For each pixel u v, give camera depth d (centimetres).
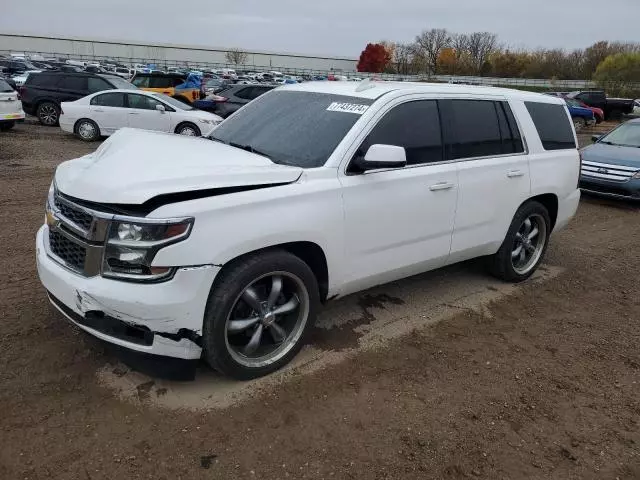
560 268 602
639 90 5869
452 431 311
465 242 457
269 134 405
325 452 287
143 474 264
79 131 1480
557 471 287
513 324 454
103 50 9656
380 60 10269
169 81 2111
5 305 420
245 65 10294
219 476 266
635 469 292
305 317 356
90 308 295
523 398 349
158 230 281
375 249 385
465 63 9475
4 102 1506
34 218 680
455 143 439
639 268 621
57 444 279
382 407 328
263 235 312
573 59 8538
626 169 927
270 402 324
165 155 336
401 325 434
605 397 357
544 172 517
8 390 317
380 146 348
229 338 331
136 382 333
